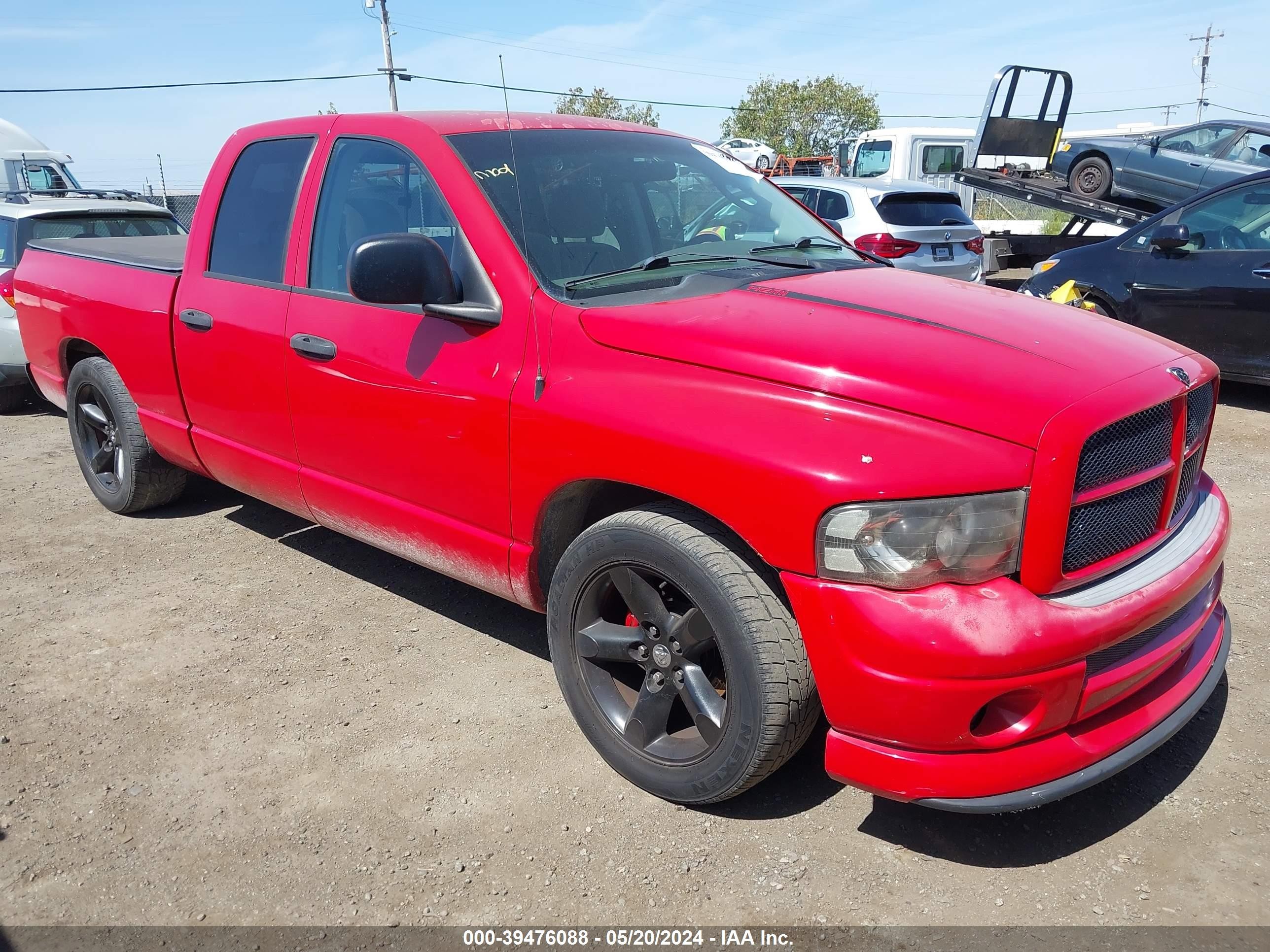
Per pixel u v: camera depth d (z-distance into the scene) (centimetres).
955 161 1980
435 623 384
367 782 282
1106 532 231
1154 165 1219
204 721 315
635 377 254
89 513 523
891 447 214
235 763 292
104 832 262
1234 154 1152
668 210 338
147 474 487
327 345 336
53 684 340
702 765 253
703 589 239
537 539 289
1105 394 224
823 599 218
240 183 393
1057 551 214
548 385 270
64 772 289
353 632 377
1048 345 246
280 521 504
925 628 207
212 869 247
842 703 222
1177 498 261
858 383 223
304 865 248
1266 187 681
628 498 292
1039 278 819
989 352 236
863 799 270
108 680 342
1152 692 249
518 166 316
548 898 235
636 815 265
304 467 370
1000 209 2167
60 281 492
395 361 312
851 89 5900
